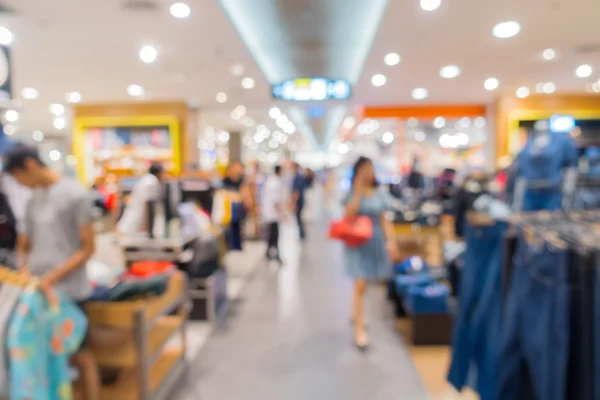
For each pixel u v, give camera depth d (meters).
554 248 1.65
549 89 10.10
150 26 5.40
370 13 5.70
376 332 4.01
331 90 8.27
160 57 6.90
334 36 6.72
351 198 3.65
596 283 1.52
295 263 6.88
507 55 6.96
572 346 1.65
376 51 6.70
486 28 5.58
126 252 4.33
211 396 2.94
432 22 5.34
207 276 4.26
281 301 4.95
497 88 9.90
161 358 3.25
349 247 3.68
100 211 10.29
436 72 8.20
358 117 13.53
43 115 13.42
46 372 2.17
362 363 3.41
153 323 2.79
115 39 5.90
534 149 4.45
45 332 2.16
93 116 11.84
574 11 4.98
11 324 2.06
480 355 2.33
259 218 9.02
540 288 1.72
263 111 13.48
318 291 5.33
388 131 19.14
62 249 2.38
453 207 5.37
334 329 4.10
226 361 3.45
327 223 11.91
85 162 11.84
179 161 11.70
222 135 20.45
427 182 9.97
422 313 3.67
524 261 1.82
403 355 3.54
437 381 3.13
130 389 2.81
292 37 6.80
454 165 12.70
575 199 6.30
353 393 2.98
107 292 2.74
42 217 2.36
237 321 4.31
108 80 8.63
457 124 18.44
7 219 2.96
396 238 4.99
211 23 5.30
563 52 6.76
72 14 4.96
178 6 4.74
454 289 3.87
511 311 1.87
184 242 4.27
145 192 4.41
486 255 2.37
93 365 2.55
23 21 5.16
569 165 4.37
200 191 5.39
